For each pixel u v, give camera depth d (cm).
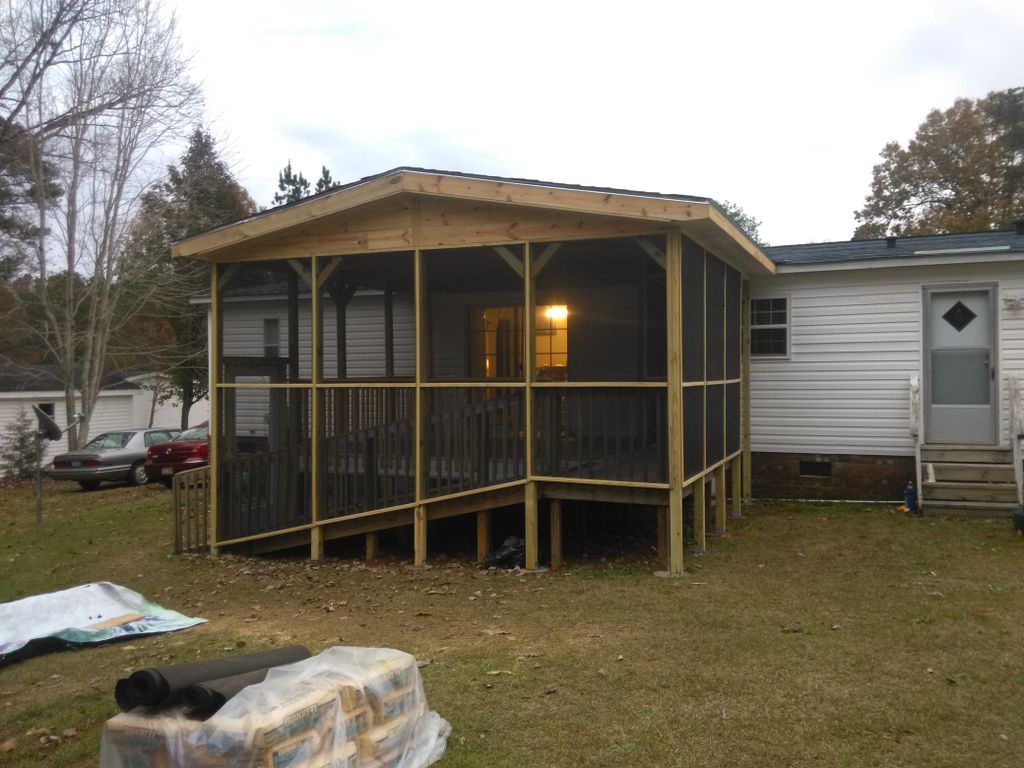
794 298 1195
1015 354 1080
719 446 973
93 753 439
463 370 1348
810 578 752
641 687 491
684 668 521
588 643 583
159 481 1975
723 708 455
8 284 2473
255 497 995
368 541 937
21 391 2459
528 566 838
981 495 1022
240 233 930
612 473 820
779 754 400
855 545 883
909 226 3222
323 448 958
